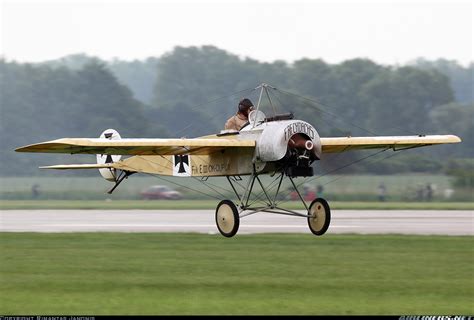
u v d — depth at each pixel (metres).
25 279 47.44
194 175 74.94
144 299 42.00
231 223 67.62
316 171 131.25
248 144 65.88
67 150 64.81
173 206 133.00
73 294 43.25
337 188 162.50
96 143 62.56
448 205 134.25
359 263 52.72
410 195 162.12
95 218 97.44
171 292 43.69
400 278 47.31
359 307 40.19
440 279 47.03
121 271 50.00
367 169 172.12
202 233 72.38
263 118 68.38
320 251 58.38
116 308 40.06
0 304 40.94
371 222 86.75
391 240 64.88
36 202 161.00
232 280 46.88
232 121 71.88
